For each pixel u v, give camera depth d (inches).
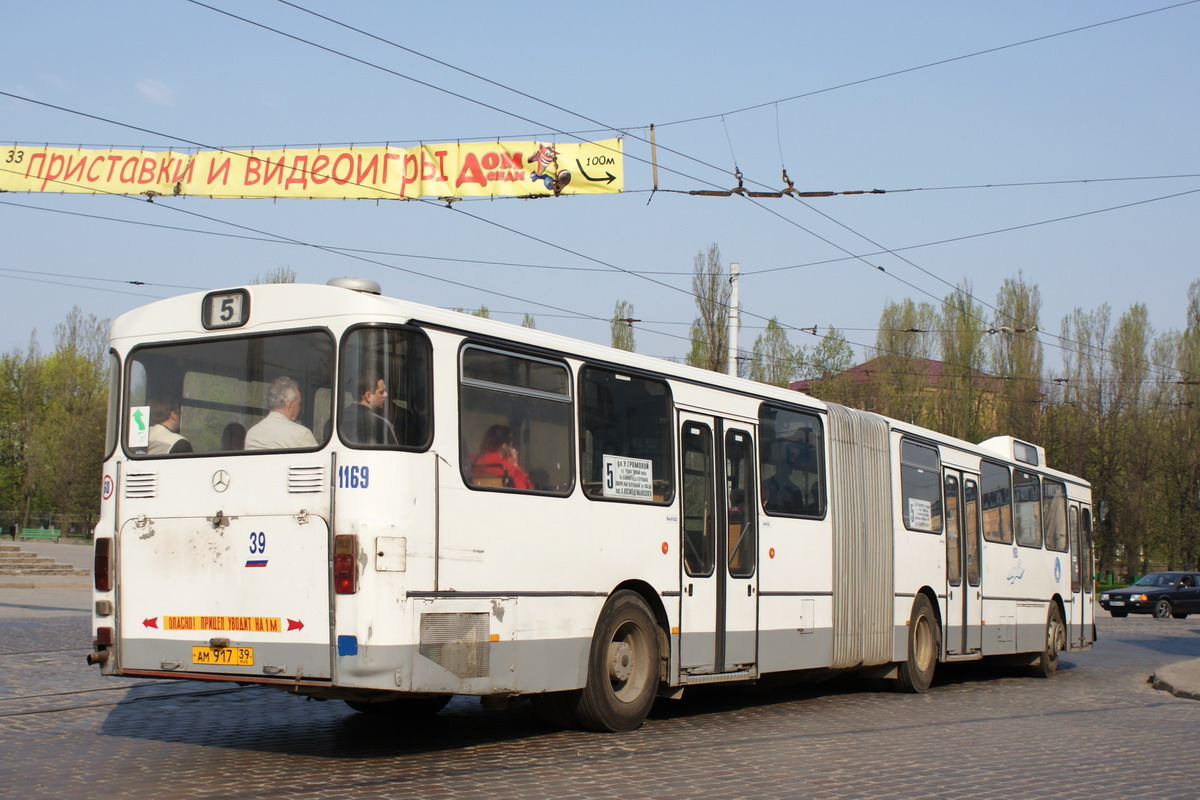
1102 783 354.3
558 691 397.1
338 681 322.0
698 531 462.6
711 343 1792.6
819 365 2110.0
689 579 454.0
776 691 605.3
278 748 369.7
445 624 341.7
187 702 478.0
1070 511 865.5
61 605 1028.5
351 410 333.1
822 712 514.6
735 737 422.6
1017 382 2239.2
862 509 581.3
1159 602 1635.1
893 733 450.3
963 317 2251.5
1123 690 677.3
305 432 339.0
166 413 364.2
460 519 350.0
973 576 695.1
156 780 313.4
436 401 347.3
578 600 395.9
